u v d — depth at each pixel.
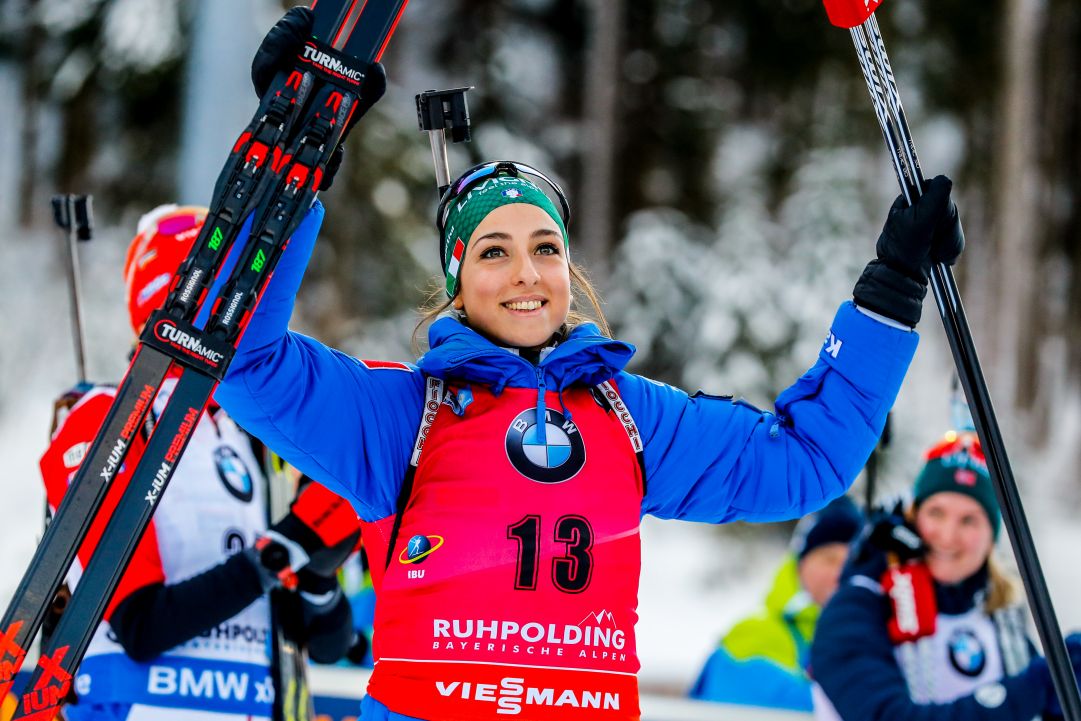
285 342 7.48
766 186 61.56
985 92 63.66
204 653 9.98
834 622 11.39
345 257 45.88
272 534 9.71
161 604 9.55
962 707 10.69
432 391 7.77
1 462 42.12
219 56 28.75
